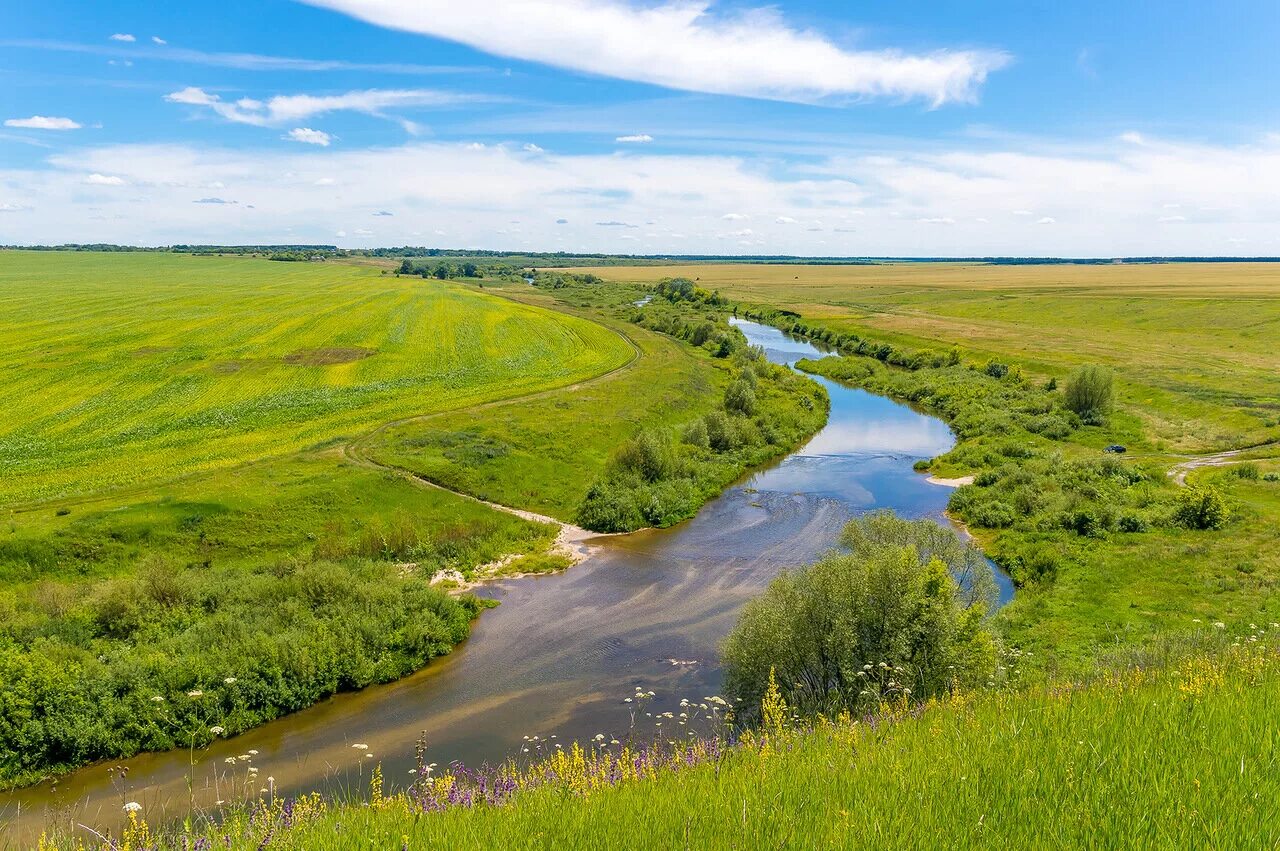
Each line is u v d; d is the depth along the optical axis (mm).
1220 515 40281
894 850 5078
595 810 6699
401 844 6266
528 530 44656
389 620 30484
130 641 27734
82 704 23469
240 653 26766
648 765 9086
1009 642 27891
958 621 19750
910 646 19141
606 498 47375
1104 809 5305
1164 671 10445
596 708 25984
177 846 7836
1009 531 43000
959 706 10078
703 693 26844
